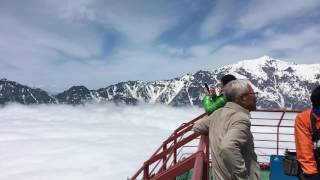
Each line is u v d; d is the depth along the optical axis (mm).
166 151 2434
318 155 1948
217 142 1653
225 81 2414
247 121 1604
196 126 1832
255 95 1716
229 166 1551
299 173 2027
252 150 1635
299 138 1987
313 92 1960
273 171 2904
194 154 1581
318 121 1959
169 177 1588
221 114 1703
